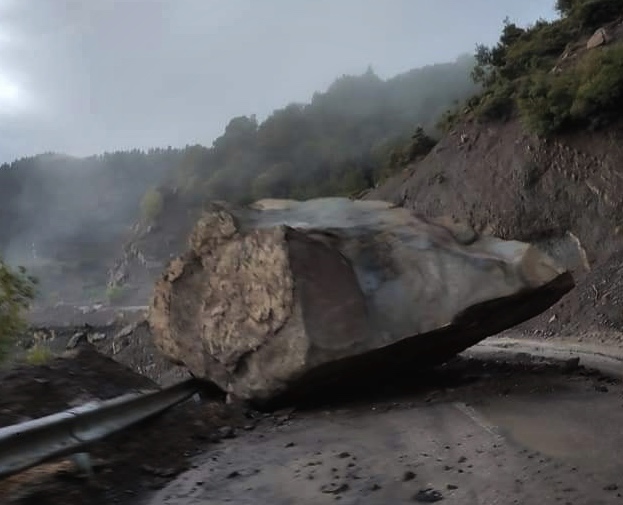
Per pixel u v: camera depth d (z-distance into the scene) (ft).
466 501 19.30
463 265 41.09
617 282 81.41
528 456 23.39
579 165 103.04
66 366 36.45
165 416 34.06
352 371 41.39
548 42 143.43
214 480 24.26
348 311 39.75
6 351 36.29
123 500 21.76
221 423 36.17
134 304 316.19
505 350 67.21
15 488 20.49
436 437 28.35
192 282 46.80
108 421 27.45
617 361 52.75
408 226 45.65
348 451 27.55
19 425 21.15
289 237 40.19
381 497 20.52
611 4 134.51
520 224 108.06
